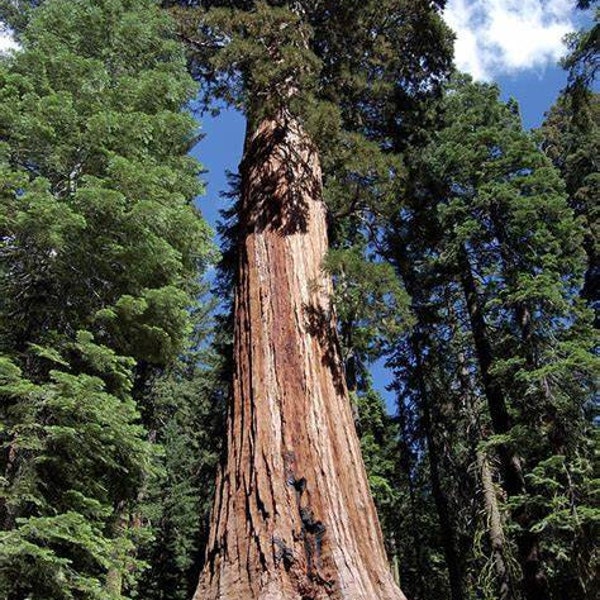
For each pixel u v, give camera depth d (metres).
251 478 5.40
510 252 12.19
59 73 8.19
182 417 18.78
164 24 9.83
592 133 16.66
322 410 5.96
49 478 6.43
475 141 13.24
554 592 10.48
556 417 10.16
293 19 8.51
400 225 12.51
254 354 6.35
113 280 7.79
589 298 16.25
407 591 21.81
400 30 11.05
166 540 21.78
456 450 14.99
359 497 5.59
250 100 8.29
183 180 9.03
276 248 7.22
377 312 7.27
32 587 5.75
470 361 13.94
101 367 6.92
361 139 8.17
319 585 4.75
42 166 7.62
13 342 7.03
